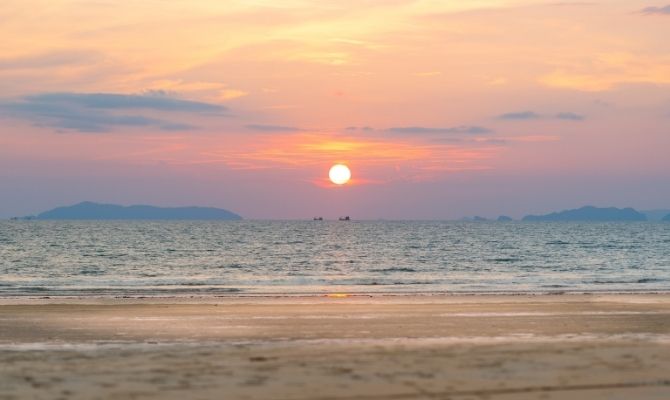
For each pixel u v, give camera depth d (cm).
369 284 3925
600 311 2262
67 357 1216
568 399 940
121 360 1178
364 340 1566
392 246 9419
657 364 1153
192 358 1198
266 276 4731
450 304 2453
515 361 1171
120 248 8688
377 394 957
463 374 1073
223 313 2158
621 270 5344
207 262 6353
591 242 10638
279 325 1898
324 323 1941
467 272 5138
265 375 1062
